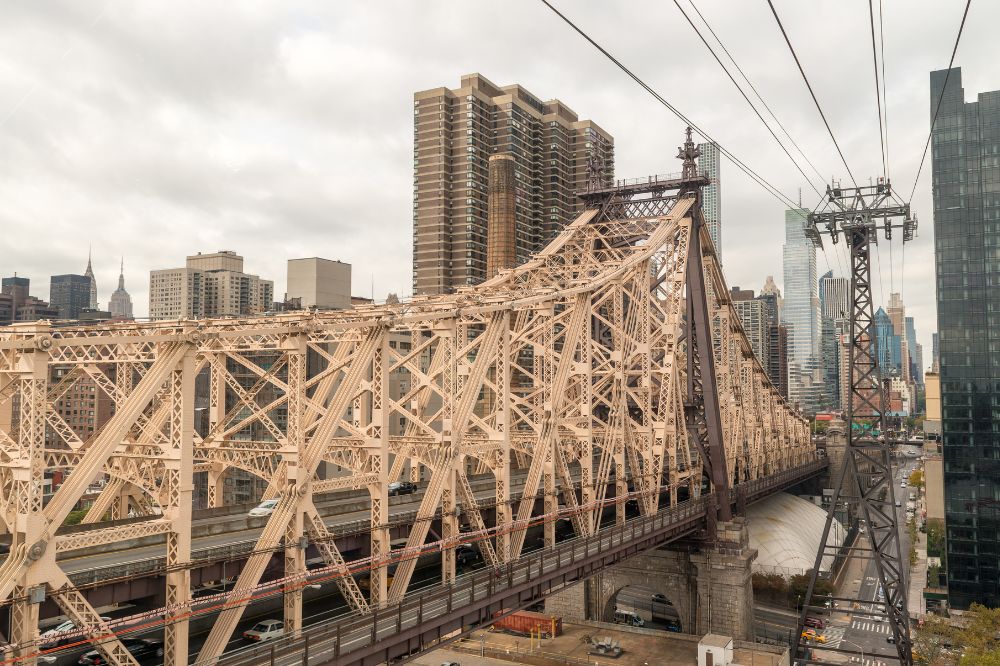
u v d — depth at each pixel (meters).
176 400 31.80
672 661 79.38
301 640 35.69
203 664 32.22
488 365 52.62
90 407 97.25
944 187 136.00
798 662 76.50
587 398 65.81
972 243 133.00
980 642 83.75
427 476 103.75
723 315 110.75
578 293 65.81
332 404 40.06
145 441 35.31
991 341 128.62
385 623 39.97
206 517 52.28
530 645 85.56
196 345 32.22
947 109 137.50
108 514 64.50
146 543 43.41
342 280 145.50
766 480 130.62
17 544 26.84
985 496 124.69
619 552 65.25
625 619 107.88
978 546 123.88
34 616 26.44
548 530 57.19
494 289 76.12
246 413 103.31
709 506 87.00
